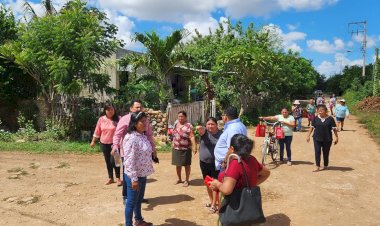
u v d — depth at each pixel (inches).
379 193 317.4
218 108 840.9
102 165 417.4
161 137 546.6
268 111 1058.1
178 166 327.9
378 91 1465.3
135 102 270.8
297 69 1721.2
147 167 219.5
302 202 287.3
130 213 212.8
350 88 2448.3
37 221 247.1
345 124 909.8
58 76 528.1
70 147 495.8
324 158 400.2
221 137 223.8
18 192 310.8
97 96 701.3
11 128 660.7
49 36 545.3
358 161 457.1
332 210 271.0
